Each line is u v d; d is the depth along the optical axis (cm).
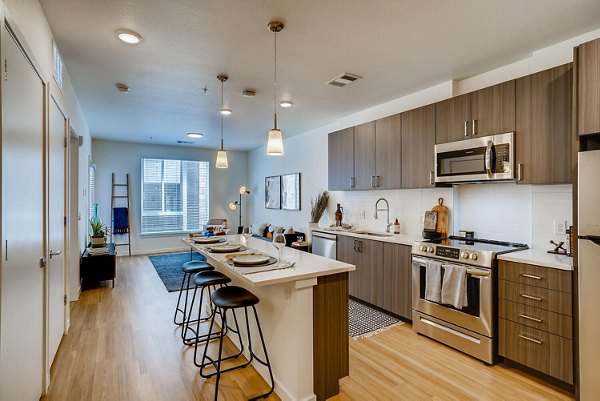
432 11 217
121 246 712
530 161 255
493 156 273
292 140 656
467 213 338
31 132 188
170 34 246
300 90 376
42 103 214
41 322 208
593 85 198
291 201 658
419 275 309
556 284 218
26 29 176
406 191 401
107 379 233
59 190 279
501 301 250
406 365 254
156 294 440
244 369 251
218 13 218
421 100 378
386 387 225
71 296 406
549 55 270
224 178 838
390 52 279
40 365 206
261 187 793
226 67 309
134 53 278
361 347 284
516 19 227
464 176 298
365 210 466
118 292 448
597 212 192
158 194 752
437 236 335
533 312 231
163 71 317
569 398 211
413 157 353
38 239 202
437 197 361
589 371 197
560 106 238
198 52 277
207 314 363
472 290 264
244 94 386
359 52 279
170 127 567
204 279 271
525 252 260
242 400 211
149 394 216
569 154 233
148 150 741
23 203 172
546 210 271
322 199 537
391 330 321
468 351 267
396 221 401
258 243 321
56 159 264
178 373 243
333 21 229
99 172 690
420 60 296
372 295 376
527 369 241
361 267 393
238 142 727
